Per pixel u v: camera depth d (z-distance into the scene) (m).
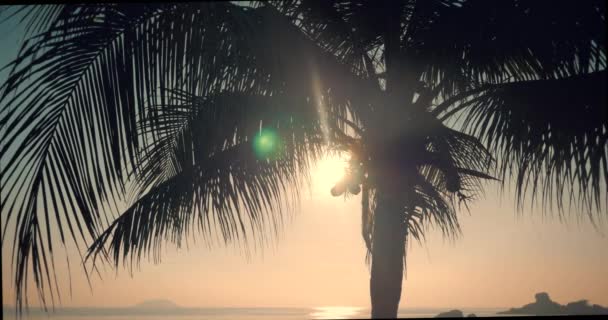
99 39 3.80
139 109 3.94
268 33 4.28
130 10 3.83
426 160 5.50
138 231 5.82
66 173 3.72
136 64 3.89
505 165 4.84
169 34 3.92
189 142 5.59
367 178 5.57
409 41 5.26
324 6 5.04
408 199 5.91
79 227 3.72
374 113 5.49
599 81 4.23
